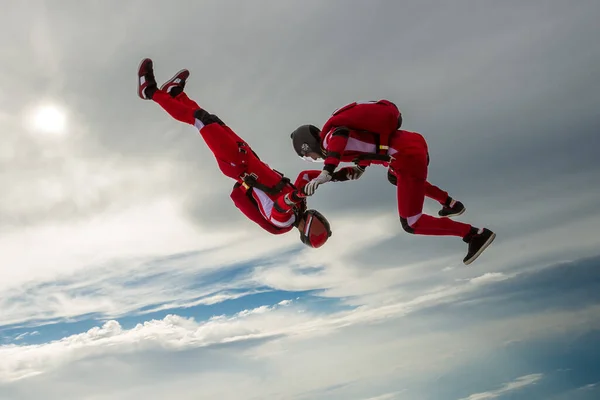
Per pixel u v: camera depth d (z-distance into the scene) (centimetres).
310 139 376
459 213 418
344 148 348
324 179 336
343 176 391
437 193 416
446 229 377
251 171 388
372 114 354
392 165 367
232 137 393
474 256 376
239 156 384
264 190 385
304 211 390
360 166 385
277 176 393
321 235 386
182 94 414
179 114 397
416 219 376
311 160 388
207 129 386
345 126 354
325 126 361
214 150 389
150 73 405
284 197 359
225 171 396
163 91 412
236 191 404
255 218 404
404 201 371
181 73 415
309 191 336
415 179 365
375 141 359
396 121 361
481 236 374
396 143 362
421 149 363
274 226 399
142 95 407
